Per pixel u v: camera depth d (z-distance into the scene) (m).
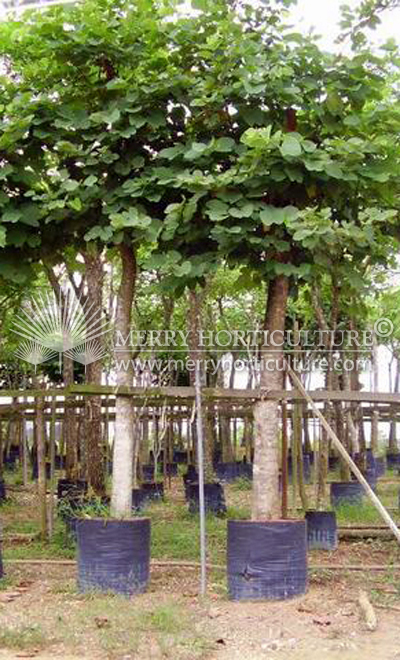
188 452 16.23
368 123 7.03
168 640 5.23
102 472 10.93
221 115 7.21
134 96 7.00
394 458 20.16
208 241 7.24
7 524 10.55
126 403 7.45
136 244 7.66
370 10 6.82
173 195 7.25
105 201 7.14
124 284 7.82
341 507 11.34
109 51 7.11
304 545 6.45
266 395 7.11
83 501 9.02
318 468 10.37
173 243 7.09
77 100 7.43
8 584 6.96
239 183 6.51
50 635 5.42
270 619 5.77
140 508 11.29
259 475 7.07
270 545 6.28
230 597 6.33
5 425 19.22
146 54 7.20
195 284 7.15
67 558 8.16
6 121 6.99
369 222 6.36
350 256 7.96
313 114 7.23
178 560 8.00
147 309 15.75
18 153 7.23
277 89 6.68
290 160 6.32
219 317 16.58
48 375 16.39
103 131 7.23
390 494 14.20
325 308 12.95
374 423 16.39
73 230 7.40
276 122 7.13
